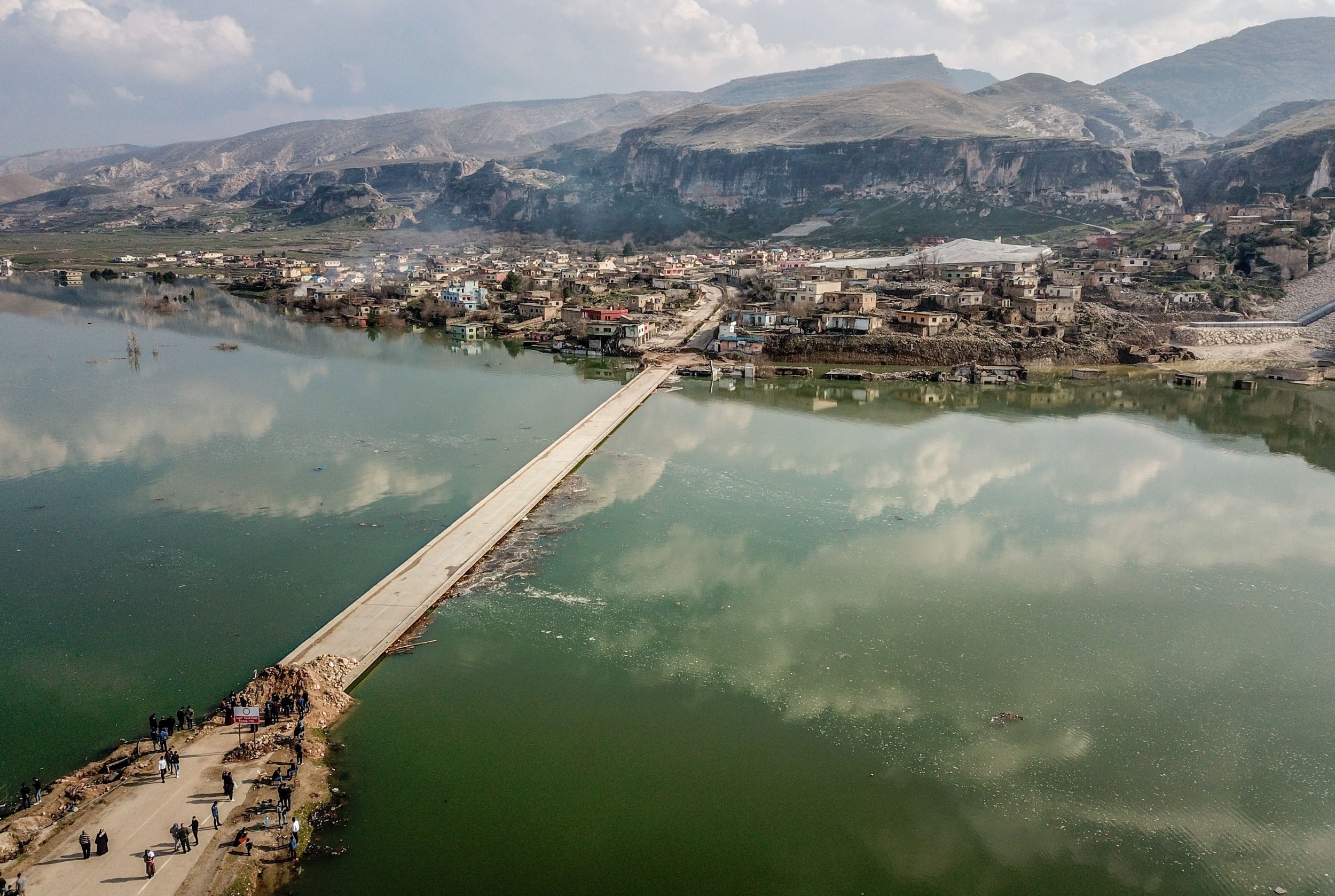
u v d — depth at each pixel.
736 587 66.00
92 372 145.38
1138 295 190.12
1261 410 129.12
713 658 55.69
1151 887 38.16
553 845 39.72
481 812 41.59
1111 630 60.47
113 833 37.91
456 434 108.56
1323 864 39.41
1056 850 40.19
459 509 81.31
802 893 37.50
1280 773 45.56
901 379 150.38
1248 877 38.72
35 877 35.06
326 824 40.19
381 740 46.84
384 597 61.53
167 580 66.62
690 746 47.00
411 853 38.84
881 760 46.19
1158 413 126.88
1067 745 47.78
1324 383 147.88
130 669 54.28
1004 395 140.12
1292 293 195.38
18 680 53.00
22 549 72.12
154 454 98.56
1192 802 43.38
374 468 94.12
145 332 193.00
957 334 167.50
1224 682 54.12
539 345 183.75
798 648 57.19
